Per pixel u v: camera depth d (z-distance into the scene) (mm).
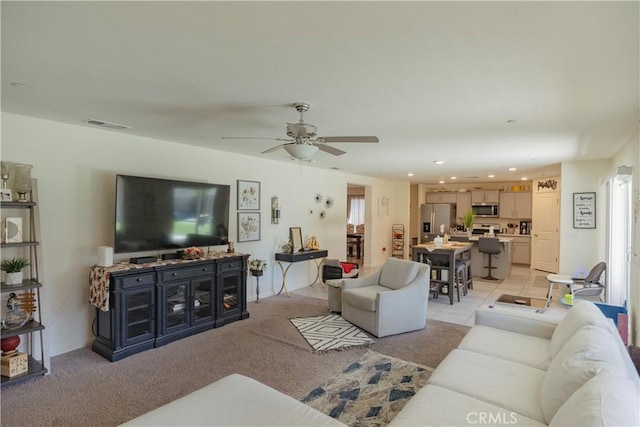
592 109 2965
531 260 8906
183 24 1682
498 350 2506
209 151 4902
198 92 2627
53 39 1832
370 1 1482
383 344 3795
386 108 2994
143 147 4156
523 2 1481
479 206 10055
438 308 5199
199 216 4496
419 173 7836
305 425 1658
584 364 1673
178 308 3939
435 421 1667
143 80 2402
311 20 1642
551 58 2021
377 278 4820
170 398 2721
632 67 2123
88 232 3697
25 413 2512
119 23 1674
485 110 3029
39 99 2795
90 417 2471
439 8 1535
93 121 3439
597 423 1165
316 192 6996
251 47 1923
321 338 3920
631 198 3928
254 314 4867
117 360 3363
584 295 4895
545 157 5398
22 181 3051
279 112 3129
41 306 3109
